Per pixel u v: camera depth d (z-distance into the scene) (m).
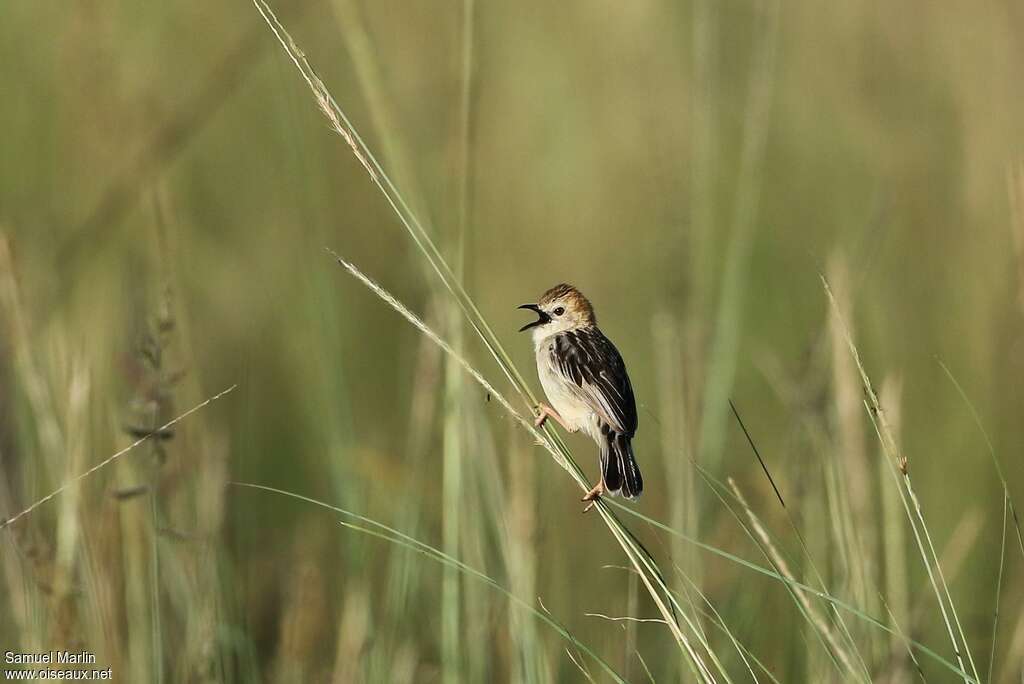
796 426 11.68
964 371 15.16
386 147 11.22
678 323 14.01
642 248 16.45
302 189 15.31
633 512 7.81
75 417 9.65
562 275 16.20
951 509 13.82
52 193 15.66
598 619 11.73
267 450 14.30
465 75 10.33
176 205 15.31
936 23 18.27
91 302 13.41
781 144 17.41
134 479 10.49
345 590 11.43
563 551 12.12
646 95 17.50
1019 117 16.89
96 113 15.99
